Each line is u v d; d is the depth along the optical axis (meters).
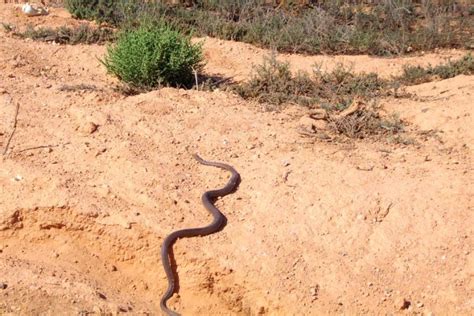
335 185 8.39
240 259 7.83
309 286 7.63
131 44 10.94
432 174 8.57
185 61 10.99
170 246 7.92
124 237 8.15
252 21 14.44
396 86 11.02
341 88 10.90
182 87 11.14
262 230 8.03
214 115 9.74
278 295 7.63
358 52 13.43
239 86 10.88
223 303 7.82
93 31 13.11
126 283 8.07
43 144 9.12
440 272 7.64
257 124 9.58
